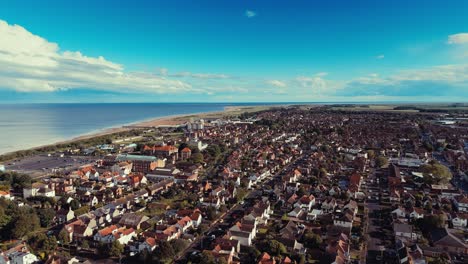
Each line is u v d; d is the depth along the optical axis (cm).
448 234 13850
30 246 13475
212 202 19050
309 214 17362
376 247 13900
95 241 14438
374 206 19038
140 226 16275
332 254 12756
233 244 13500
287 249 13512
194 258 12975
